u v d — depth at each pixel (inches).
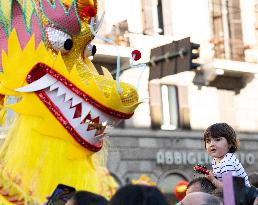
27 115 287.0
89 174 290.0
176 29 1311.5
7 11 291.9
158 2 1305.4
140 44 1239.5
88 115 282.2
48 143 284.0
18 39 288.2
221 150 294.4
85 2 295.9
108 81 291.0
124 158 1202.6
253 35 1400.1
